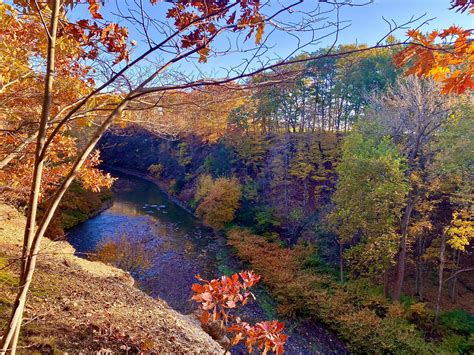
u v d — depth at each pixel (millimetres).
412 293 12492
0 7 2705
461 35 1447
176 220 22469
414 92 11828
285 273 13734
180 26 1585
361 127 13938
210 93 1736
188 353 4695
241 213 21359
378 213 11328
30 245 1482
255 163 23234
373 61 19734
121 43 1871
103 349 3891
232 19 1563
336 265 14422
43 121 1465
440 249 11852
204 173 27109
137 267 14258
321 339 10336
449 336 9977
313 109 24531
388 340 9469
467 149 10109
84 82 3264
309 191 20297
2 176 4301
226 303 2797
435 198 12969
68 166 5031
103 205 25391
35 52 3330
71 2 1831
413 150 11695
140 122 2582
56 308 4672
